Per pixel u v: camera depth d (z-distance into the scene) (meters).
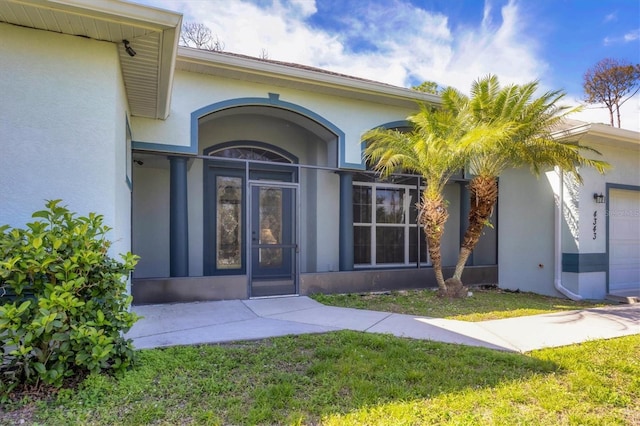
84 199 4.04
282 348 4.21
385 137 7.65
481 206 7.84
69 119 4.01
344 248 8.53
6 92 3.80
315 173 9.52
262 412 2.74
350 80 7.82
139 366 3.47
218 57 6.72
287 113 8.14
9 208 3.79
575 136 8.48
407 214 10.55
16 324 2.81
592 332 5.17
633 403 3.09
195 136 7.01
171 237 6.98
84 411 2.70
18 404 2.79
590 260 8.69
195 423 2.60
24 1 3.40
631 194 9.66
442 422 2.70
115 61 4.18
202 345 4.29
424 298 7.78
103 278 3.30
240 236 9.21
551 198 9.03
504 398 3.11
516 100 7.23
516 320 5.86
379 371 3.58
